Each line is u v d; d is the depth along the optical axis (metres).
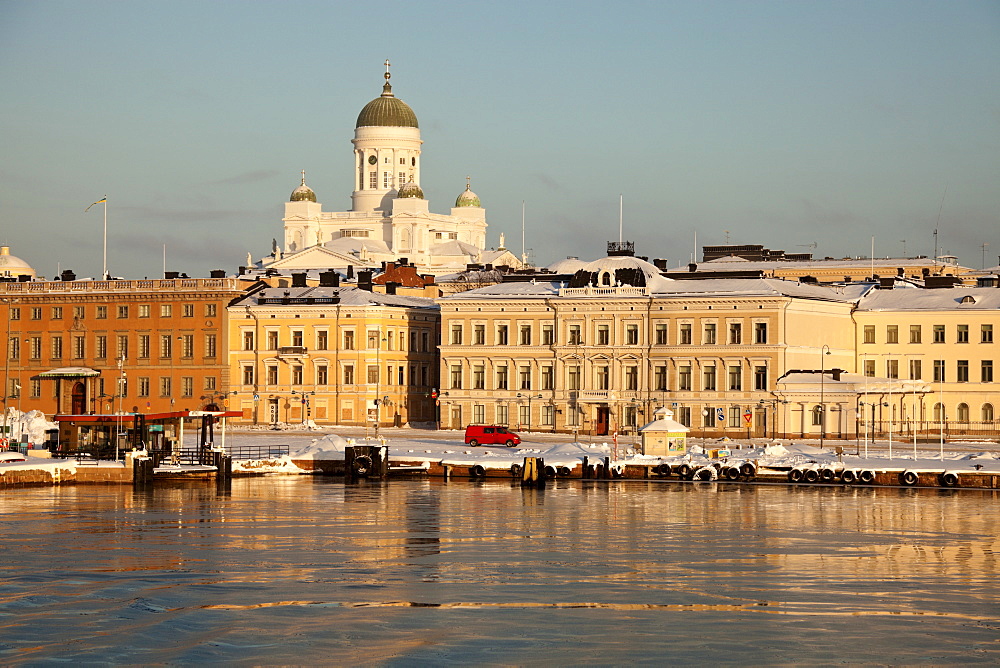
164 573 119.88
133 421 197.50
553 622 102.38
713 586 114.88
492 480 195.25
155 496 173.25
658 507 163.12
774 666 91.81
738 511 159.12
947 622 102.38
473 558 127.44
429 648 95.62
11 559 126.31
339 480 195.75
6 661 92.88
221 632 99.50
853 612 105.44
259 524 148.38
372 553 130.00
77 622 102.38
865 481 185.88
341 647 95.88
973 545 135.00
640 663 92.44
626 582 116.44
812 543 136.00
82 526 146.25
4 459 188.00
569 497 173.38
